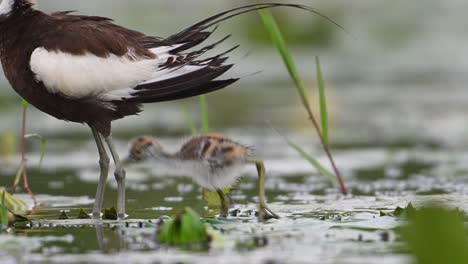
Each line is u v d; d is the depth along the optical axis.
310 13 29.03
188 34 11.34
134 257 8.16
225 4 28.89
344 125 19.89
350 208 11.12
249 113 21.45
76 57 10.87
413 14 30.31
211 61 11.04
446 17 30.11
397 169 14.93
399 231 9.24
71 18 11.29
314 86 25.06
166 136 18.33
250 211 10.97
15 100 22.84
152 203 11.95
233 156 10.41
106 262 7.99
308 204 11.56
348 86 25.23
